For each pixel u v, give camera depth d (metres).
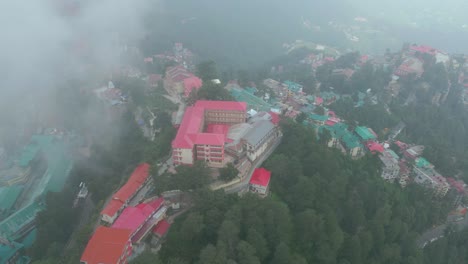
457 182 197.75
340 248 137.25
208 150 149.62
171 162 159.00
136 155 177.88
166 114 198.75
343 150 194.12
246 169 152.50
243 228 120.88
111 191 165.75
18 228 183.25
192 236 116.38
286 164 151.25
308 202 141.38
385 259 143.25
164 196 139.00
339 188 150.88
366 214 157.62
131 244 117.12
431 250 155.00
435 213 174.12
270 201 129.00
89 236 129.00
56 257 139.88
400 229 151.50
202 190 128.62
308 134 173.50
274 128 174.25
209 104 178.88
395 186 184.38
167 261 114.94
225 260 104.88
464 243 160.75
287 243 125.00
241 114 177.62
